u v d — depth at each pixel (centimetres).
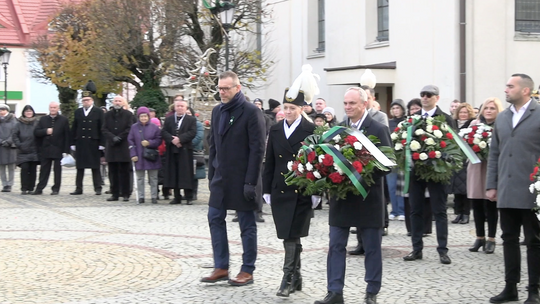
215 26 2862
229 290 743
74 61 3189
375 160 646
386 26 2492
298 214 721
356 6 2567
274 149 743
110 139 1539
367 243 673
